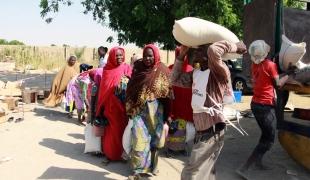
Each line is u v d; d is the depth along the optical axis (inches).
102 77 244.4
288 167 239.9
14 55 1422.2
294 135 233.1
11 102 417.1
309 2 336.8
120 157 246.2
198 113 164.4
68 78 395.5
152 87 203.3
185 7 460.8
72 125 354.3
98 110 243.3
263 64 209.2
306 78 217.3
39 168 233.8
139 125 205.8
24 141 293.7
